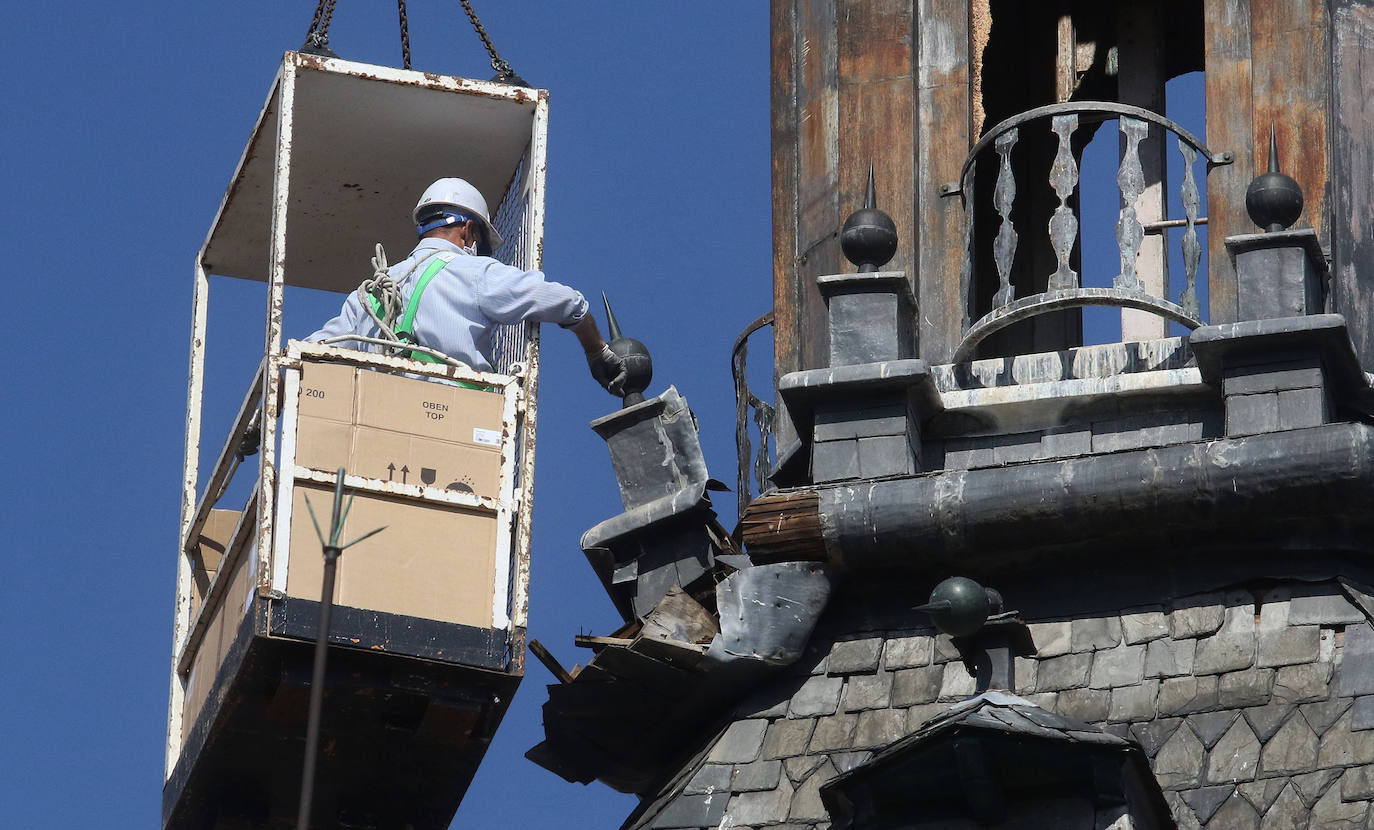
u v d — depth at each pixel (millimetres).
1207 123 38875
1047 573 37188
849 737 36906
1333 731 35094
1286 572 36281
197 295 43469
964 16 40469
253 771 39000
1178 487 36125
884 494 37156
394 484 37438
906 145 40094
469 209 40469
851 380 37812
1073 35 43875
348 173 42438
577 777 39719
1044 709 35594
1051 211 43375
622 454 39906
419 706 37438
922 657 37250
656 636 37594
